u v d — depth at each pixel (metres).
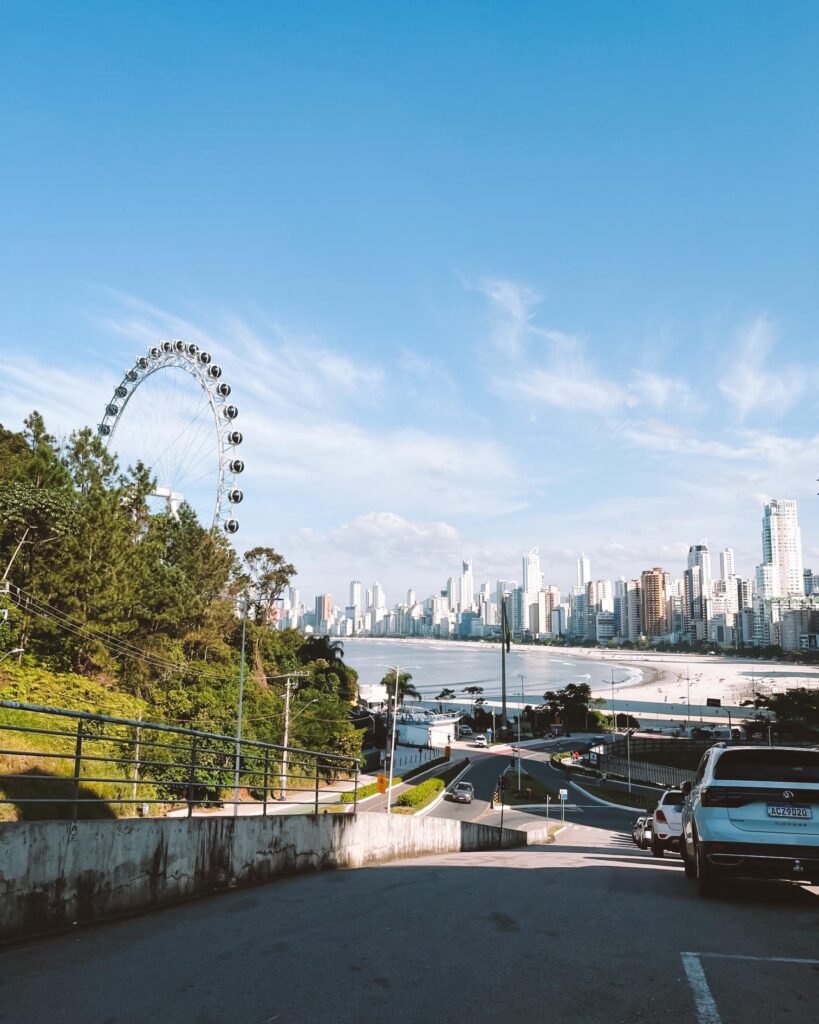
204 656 65.75
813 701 147.75
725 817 9.18
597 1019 4.81
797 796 9.06
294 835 12.43
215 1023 4.77
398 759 109.50
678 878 12.27
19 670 36.59
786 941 6.88
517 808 67.44
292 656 84.44
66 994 5.34
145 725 9.21
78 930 7.48
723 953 6.35
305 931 7.33
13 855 6.99
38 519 41.22
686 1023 4.73
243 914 8.34
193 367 73.81
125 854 8.35
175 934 7.26
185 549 64.62
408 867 14.18
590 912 8.25
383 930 7.34
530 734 165.62
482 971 5.85
